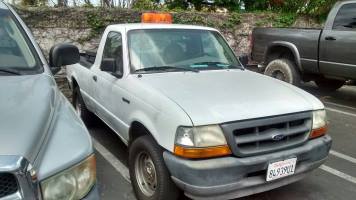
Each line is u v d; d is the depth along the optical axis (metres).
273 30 8.27
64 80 8.11
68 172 2.01
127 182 4.20
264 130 3.24
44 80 2.81
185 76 4.04
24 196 1.78
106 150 5.12
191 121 3.02
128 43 4.36
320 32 7.39
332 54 7.18
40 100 2.41
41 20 8.97
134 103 3.77
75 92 6.17
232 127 3.07
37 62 3.09
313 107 3.60
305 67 7.75
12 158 1.79
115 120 4.33
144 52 4.35
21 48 3.13
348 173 4.53
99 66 5.01
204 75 4.14
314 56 7.52
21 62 3.01
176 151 3.06
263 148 3.21
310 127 3.53
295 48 7.77
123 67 4.23
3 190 1.77
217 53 4.79
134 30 4.53
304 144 3.48
